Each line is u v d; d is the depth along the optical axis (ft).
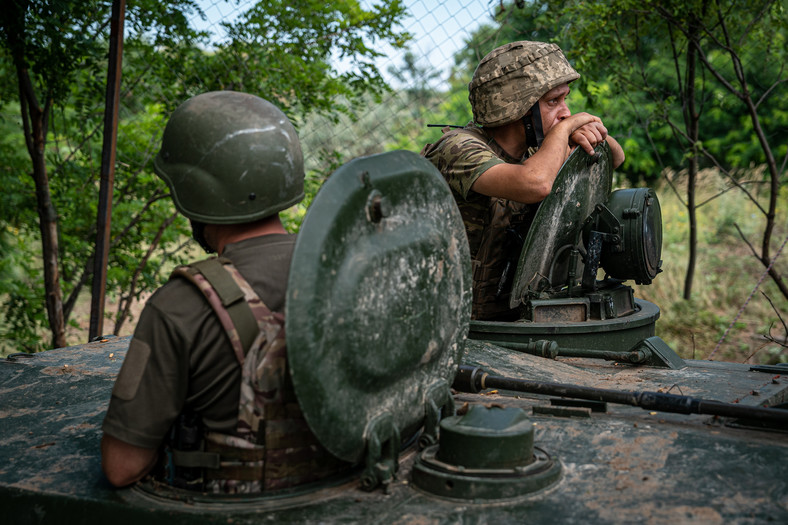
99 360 8.59
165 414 4.82
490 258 9.58
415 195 5.22
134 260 18.10
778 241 29.40
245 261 4.94
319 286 4.40
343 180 4.62
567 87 9.50
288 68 15.93
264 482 4.88
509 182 8.68
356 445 4.86
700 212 33.27
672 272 26.91
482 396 7.39
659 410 6.09
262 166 5.07
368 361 4.80
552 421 6.31
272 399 4.77
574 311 9.39
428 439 5.49
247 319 4.72
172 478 5.13
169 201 18.20
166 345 4.75
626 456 5.46
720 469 5.16
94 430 6.45
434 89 19.72
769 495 4.76
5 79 16.79
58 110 17.54
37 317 17.83
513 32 18.35
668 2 15.85
